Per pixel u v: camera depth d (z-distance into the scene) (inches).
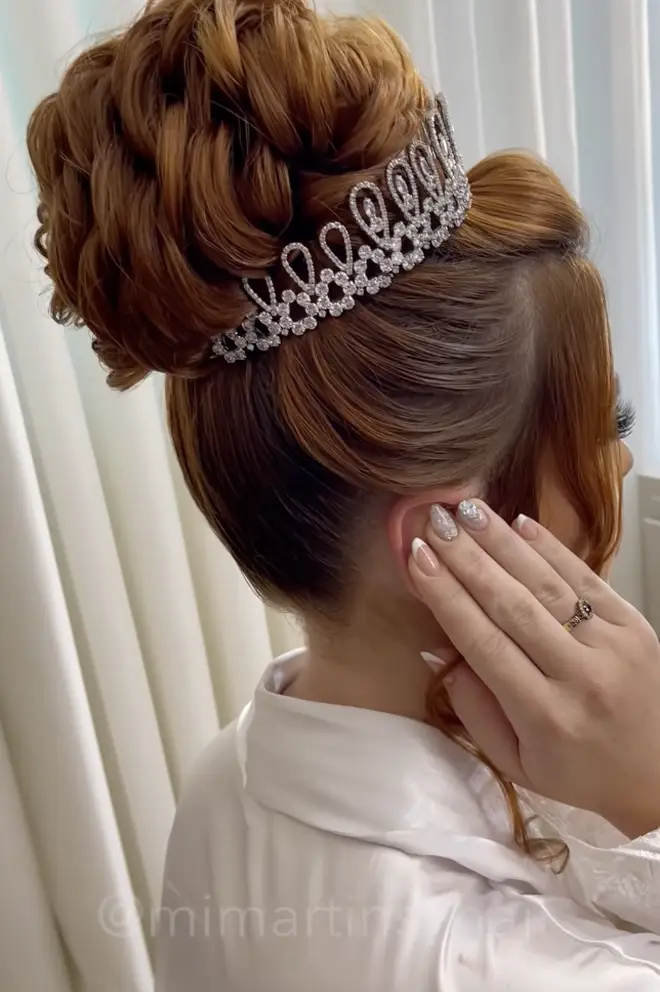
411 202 17.9
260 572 21.2
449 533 18.7
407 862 18.8
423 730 21.0
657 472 60.3
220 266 17.2
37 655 31.4
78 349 35.4
